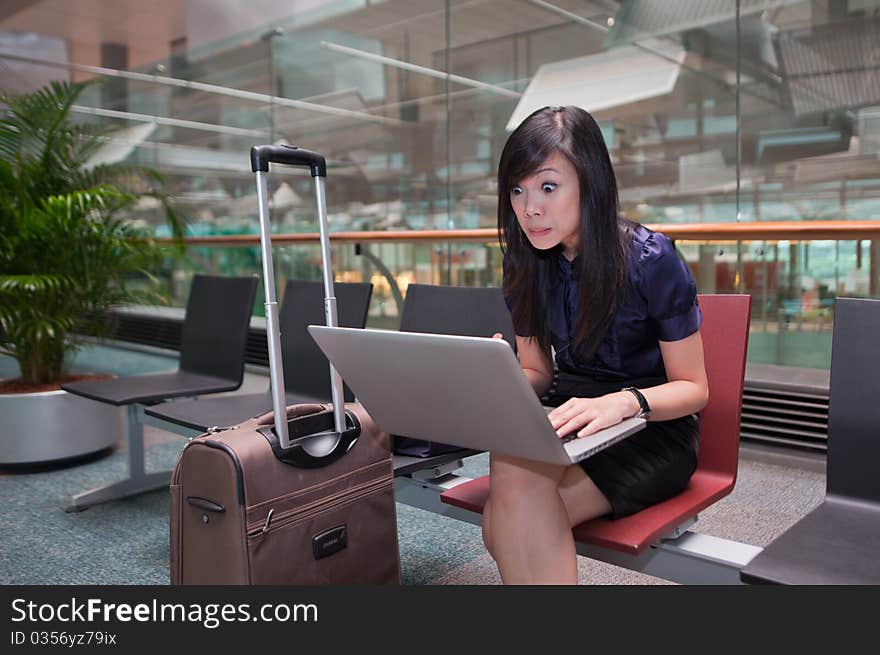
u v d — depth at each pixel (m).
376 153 5.01
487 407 0.96
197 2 5.60
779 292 3.30
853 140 3.18
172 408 2.23
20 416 2.90
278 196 5.43
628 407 1.10
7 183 3.18
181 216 3.95
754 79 3.45
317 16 5.16
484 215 4.56
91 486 2.80
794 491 2.57
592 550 1.24
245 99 5.58
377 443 1.37
